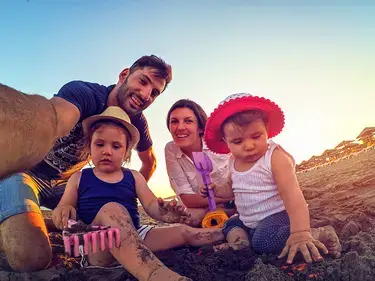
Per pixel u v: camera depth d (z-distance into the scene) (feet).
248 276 2.65
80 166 4.16
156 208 3.44
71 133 3.87
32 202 3.42
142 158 4.90
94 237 2.74
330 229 3.00
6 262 3.48
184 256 3.20
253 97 3.24
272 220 3.17
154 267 2.72
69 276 3.04
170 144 4.50
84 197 3.50
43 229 3.34
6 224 3.28
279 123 3.43
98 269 3.17
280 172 3.15
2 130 2.13
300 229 2.90
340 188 4.99
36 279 3.10
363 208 4.01
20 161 2.23
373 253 2.80
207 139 3.61
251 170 3.30
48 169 4.01
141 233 3.49
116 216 2.92
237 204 3.48
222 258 3.07
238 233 3.43
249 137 3.24
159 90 4.26
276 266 2.86
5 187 3.43
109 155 3.52
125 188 3.54
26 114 2.24
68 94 3.61
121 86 4.12
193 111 4.43
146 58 4.16
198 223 4.25
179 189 4.41
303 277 2.61
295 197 3.05
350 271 2.55
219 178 4.29
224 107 3.28
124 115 3.71
